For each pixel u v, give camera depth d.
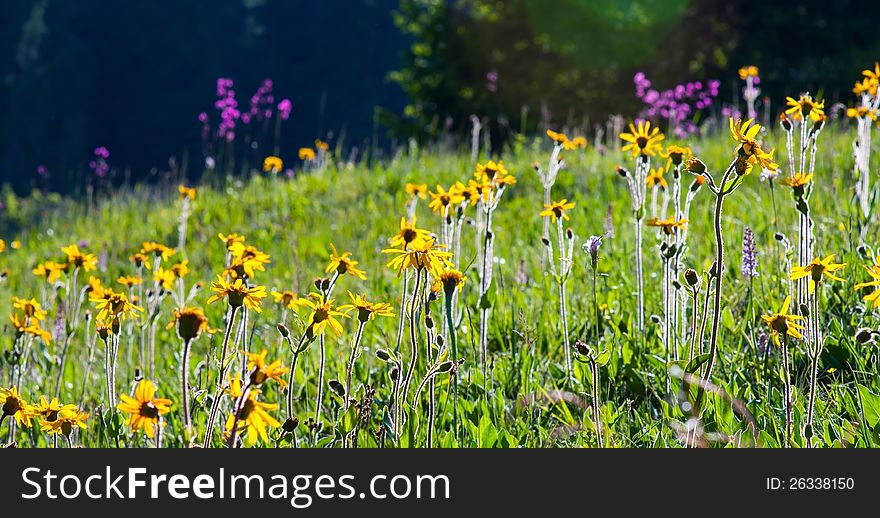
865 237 5.90
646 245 7.02
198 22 81.56
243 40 81.00
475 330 5.73
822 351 4.73
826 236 6.09
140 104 80.75
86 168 77.56
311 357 5.77
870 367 4.58
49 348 6.95
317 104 77.25
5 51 82.19
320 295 4.02
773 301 5.16
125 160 79.81
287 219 12.31
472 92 32.59
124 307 4.70
